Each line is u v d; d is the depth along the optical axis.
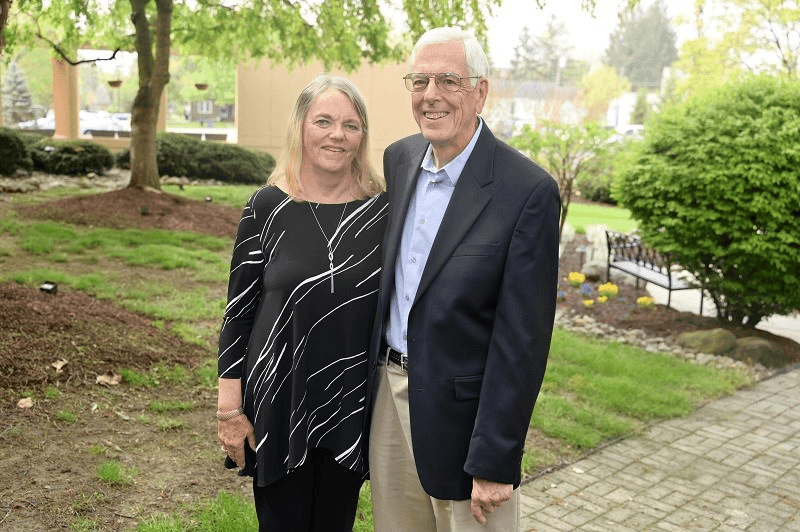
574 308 8.99
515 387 1.97
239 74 23.33
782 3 20.27
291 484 2.46
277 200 2.41
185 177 18.45
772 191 7.04
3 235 9.48
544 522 3.79
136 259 8.78
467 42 2.11
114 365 4.89
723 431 5.30
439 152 2.20
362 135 2.47
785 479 4.51
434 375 2.10
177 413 4.50
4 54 14.34
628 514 3.94
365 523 3.44
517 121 23.98
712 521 3.91
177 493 3.54
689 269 7.93
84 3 12.97
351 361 2.40
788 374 6.94
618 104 49.41
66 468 3.59
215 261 9.35
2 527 3.02
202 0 13.91
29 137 18.25
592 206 21.41
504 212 2.04
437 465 2.13
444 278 2.08
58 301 5.65
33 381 4.38
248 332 2.47
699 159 7.45
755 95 7.76
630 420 5.39
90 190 14.82
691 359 7.21
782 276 7.20
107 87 50.34
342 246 2.39
